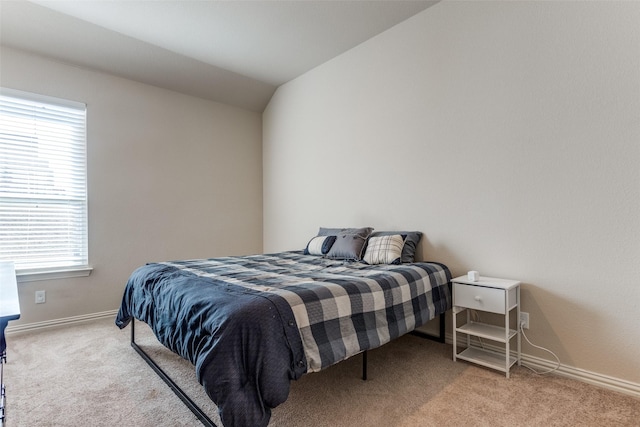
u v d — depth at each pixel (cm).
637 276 179
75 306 311
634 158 180
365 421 156
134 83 353
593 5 192
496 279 225
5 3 256
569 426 152
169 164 377
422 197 279
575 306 200
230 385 124
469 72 248
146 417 162
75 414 164
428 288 228
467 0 249
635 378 179
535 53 215
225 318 135
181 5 265
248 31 304
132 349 248
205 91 398
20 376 205
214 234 412
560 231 205
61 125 310
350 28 301
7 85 282
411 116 286
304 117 394
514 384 191
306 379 197
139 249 353
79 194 319
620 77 184
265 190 457
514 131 225
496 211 234
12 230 285
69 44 298
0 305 110
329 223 364
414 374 204
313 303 155
